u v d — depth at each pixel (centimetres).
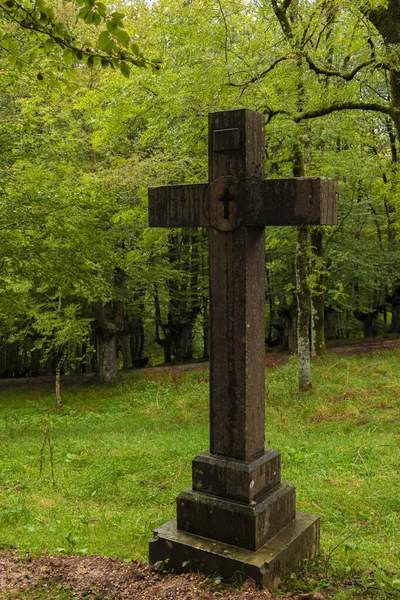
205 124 1164
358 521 642
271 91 1097
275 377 1698
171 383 1970
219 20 1080
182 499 452
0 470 921
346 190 1783
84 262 1403
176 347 2906
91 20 345
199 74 1081
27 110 1310
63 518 654
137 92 1214
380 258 2255
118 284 2236
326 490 735
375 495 707
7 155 1277
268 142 1267
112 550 538
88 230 1391
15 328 2088
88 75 1591
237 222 420
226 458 443
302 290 1506
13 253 1279
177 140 1268
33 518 657
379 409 1234
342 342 2673
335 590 412
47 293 2014
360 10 924
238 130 416
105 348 2305
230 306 430
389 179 1488
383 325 3397
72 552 523
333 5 987
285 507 455
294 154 1391
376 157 1549
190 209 445
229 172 423
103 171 1652
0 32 415
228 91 1109
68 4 1535
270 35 1124
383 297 3089
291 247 2075
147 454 963
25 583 438
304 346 1503
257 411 446
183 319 2748
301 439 1078
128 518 655
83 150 1798
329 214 405
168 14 1112
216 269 434
